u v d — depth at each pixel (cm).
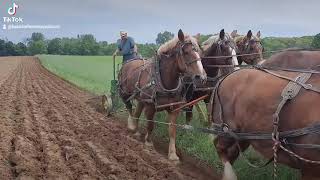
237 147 662
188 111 1095
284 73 590
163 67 985
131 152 1002
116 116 1547
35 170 848
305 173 533
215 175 855
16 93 2294
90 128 1295
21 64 6375
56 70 4866
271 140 557
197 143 1023
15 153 952
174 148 958
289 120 530
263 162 770
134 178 815
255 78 614
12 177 818
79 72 4519
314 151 504
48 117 1493
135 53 1395
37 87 2694
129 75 1225
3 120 1377
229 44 1027
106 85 2859
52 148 1015
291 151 529
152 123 1075
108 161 902
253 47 1110
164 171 855
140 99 1103
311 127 503
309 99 520
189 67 938
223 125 652
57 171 844
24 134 1183
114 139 1146
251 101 591
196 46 944
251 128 591
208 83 1013
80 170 846
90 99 2009
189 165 930
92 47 12838
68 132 1214
